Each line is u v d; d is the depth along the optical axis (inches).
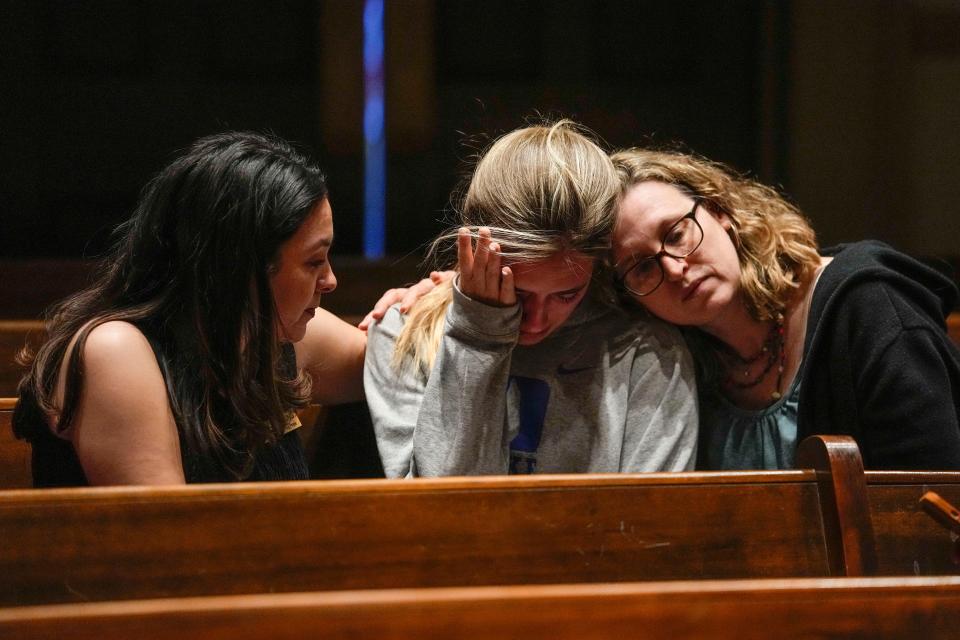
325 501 97.0
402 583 97.2
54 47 353.4
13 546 93.7
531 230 115.5
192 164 111.7
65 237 359.9
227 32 362.6
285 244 111.6
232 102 365.1
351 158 363.9
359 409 151.5
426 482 98.6
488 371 122.2
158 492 95.3
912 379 119.1
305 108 368.2
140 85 359.9
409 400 130.3
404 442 128.3
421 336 132.3
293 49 366.3
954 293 132.6
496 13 368.8
